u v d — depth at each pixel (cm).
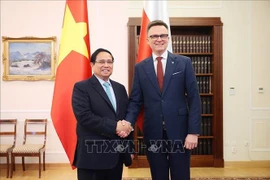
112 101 193
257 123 403
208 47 419
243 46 414
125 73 425
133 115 194
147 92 192
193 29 440
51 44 424
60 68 228
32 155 377
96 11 427
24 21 423
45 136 410
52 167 422
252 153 407
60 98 224
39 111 426
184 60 193
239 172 386
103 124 177
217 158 413
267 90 400
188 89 189
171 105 186
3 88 425
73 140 220
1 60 425
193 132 182
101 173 190
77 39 229
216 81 411
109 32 427
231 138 416
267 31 401
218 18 412
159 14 250
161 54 195
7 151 375
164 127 188
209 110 423
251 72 405
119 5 426
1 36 423
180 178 188
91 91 187
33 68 425
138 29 431
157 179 194
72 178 371
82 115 179
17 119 424
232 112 417
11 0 422
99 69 190
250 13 407
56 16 425
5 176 380
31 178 371
